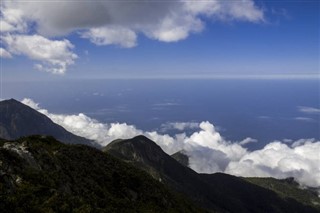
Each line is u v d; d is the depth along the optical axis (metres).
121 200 48.38
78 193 41.12
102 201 43.53
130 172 63.62
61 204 33.16
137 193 56.88
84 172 51.34
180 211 61.38
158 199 59.66
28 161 40.34
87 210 34.25
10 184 33.38
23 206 30.47
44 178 38.12
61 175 42.59
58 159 48.91
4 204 29.47
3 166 35.78
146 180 64.50
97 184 50.12
